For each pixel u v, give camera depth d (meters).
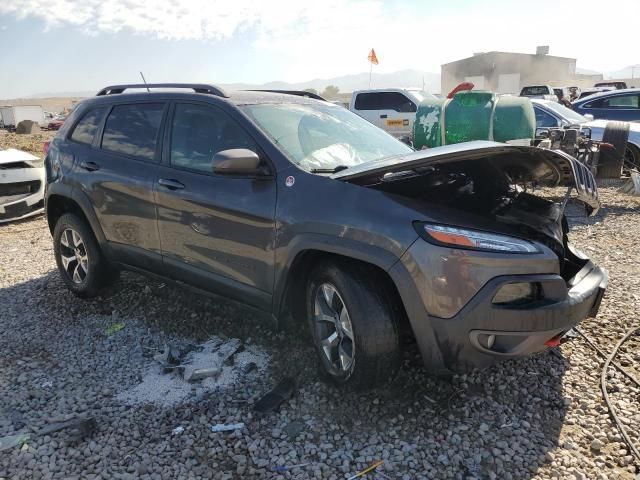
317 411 3.14
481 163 3.70
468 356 2.84
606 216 8.26
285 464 2.74
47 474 2.69
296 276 3.38
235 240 3.52
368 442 2.89
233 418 3.11
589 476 2.61
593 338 3.99
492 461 2.72
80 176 4.59
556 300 2.89
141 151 4.21
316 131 3.87
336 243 3.00
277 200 3.29
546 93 26.05
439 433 2.94
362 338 2.96
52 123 50.16
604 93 14.39
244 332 4.09
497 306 2.76
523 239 2.97
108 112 4.61
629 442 2.80
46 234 7.88
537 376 3.48
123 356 3.89
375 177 3.26
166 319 4.40
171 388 3.45
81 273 4.87
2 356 3.94
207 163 3.76
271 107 3.90
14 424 3.10
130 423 3.10
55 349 4.04
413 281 2.81
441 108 9.07
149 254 4.16
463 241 2.78
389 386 3.35
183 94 4.07
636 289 4.92
